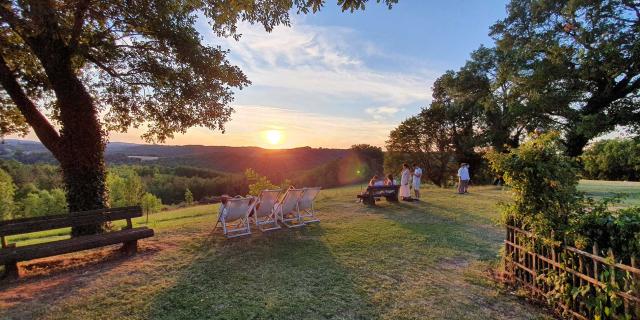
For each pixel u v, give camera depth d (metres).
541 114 20.62
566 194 3.88
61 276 4.89
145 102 10.75
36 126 8.61
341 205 12.07
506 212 4.67
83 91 8.77
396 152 33.53
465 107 28.94
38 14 6.06
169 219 15.58
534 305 3.92
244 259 5.62
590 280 3.28
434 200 13.20
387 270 5.10
